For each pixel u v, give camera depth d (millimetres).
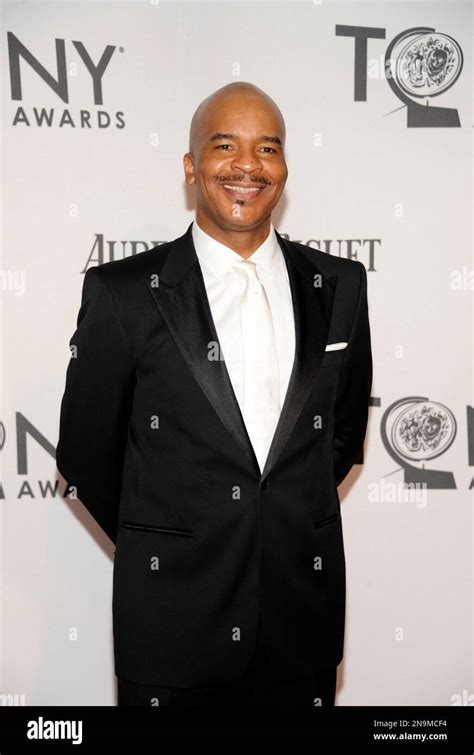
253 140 1265
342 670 1913
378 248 1791
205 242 1332
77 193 1748
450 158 1777
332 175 1772
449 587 1894
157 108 1737
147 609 1288
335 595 1356
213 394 1247
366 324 1448
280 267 1360
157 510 1296
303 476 1296
